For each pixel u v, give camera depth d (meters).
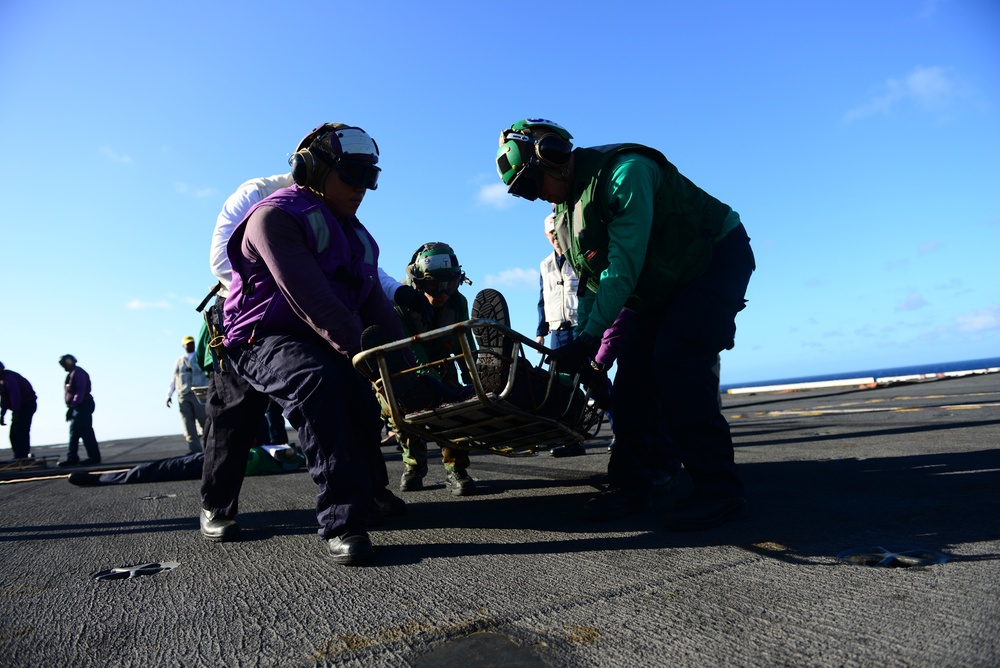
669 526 2.46
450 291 3.82
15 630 1.79
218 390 2.85
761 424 7.34
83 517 3.72
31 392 11.40
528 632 1.53
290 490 4.49
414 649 1.48
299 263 2.46
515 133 2.67
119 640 1.67
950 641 1.31
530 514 3.03
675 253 2.56
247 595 2.00
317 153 2.62
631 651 1.38
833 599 1.60
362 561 2.27
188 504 3.99
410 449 4.08
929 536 2.10
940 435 4.69
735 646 1.37
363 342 2.28
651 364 2.85
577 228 2.59
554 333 6.11
